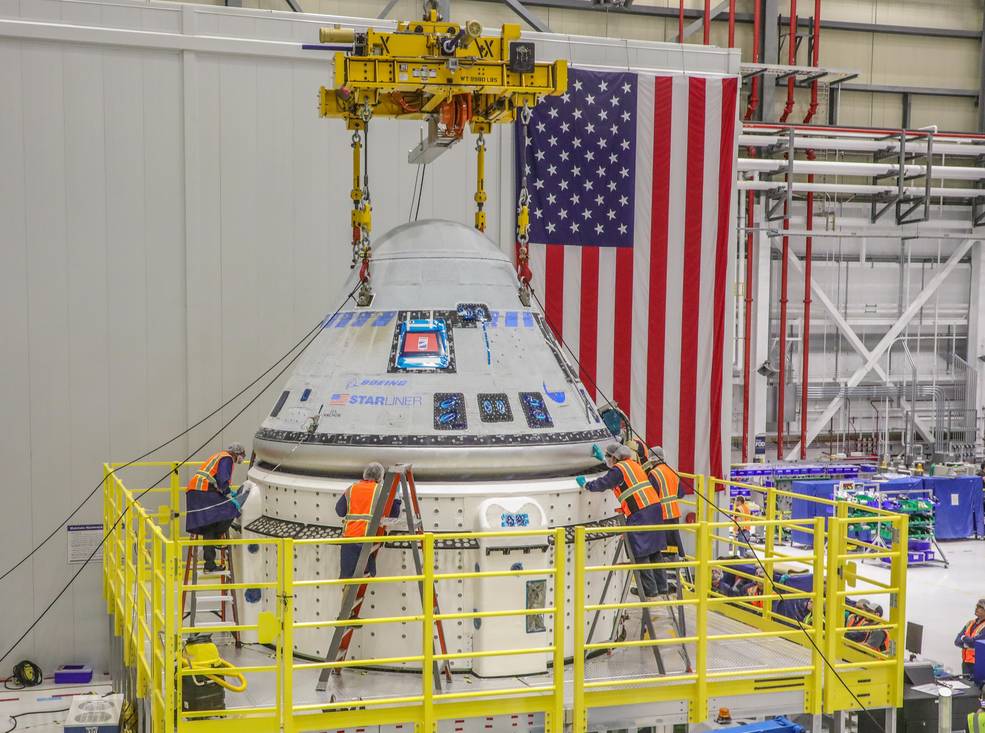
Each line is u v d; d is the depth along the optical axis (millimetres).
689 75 16109
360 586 8805
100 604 14461
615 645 8656
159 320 14602
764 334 30094
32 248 14094
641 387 16016
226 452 10367
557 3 25250
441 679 8711
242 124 14766
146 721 9859
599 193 15758
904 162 27156
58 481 14305
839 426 32406
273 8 22547
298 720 7895
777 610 11695
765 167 26188
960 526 25922
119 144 14336
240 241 14836
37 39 13961
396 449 9234
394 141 15344
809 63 28266
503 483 9312
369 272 10531
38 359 14172
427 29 9930
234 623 9938
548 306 15648
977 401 33156
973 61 30844
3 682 14070
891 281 32469
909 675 12117
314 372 10344
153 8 14359
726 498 16484
